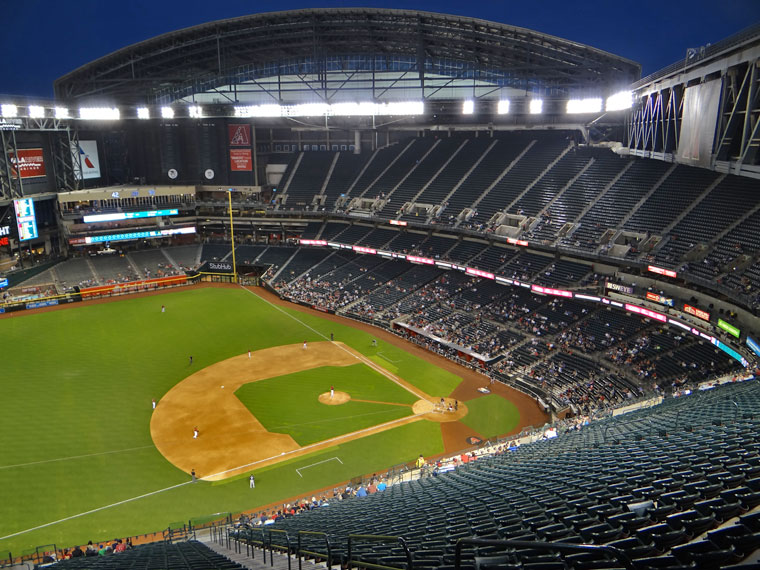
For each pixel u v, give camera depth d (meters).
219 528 29.47
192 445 39.19
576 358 48.12
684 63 25.69
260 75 77.38
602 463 17.11
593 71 61.38
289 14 66.81
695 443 16.39
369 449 38.84
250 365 53.53
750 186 43.88
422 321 61.53
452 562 8.98
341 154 90.19
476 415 43.84
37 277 74.88
